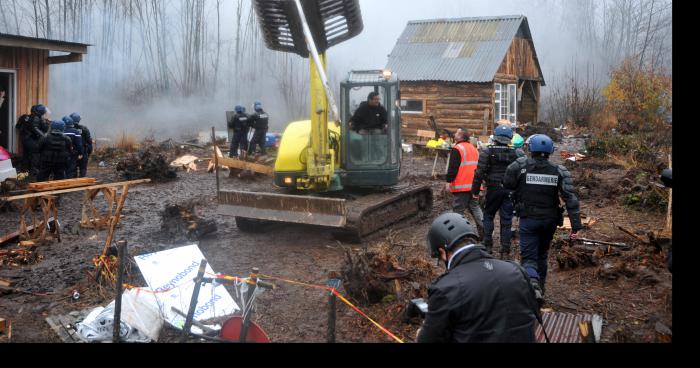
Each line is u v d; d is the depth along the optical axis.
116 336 4.62
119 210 7.35
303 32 7.57
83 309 5.64
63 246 7.93
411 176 13.79
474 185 7.09
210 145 19.03
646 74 22.14
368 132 8.32
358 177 8.38
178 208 8.37
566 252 6.73
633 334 4.89
